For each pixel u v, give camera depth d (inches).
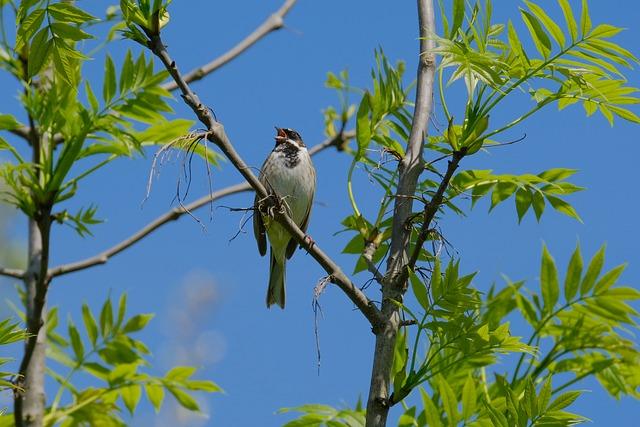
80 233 438.3
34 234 461.4
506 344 349.4
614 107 382.0
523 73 366.6
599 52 356.2
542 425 351.6
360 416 400.5
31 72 369.1
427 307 349.7
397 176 418.6
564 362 438.6
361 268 432.8
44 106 436.8
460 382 421.1
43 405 423.8
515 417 352.5
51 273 432.1
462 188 433.1
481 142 333.1
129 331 485.7
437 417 366.0
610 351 434.0
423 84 403.5
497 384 407.5
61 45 365.4
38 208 425.1
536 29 356.5
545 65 358.9
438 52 340.2
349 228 420.2
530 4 356.2
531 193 444.8
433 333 357.4
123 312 486.3
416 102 400.8
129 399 460.8
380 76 447.8
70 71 372.5
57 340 502.9
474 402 369.4
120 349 482.0
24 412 417.7
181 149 337.1
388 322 352.5
